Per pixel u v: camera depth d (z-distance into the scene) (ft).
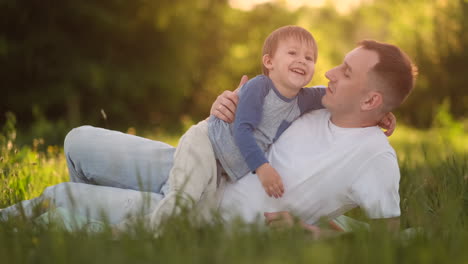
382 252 5.64
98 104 56.80
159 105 65.16
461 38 57.06
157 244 6.28
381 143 8.17
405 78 8.14
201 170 8.09
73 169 9.26
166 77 62.03
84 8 54.13
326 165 8.07
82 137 9.04
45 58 53.98
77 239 6.45
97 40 58.39
